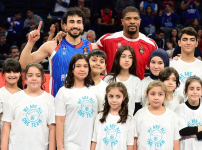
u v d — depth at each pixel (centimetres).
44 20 948
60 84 418
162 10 941
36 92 371
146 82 415
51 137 371
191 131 378
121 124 367
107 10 882
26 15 959
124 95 367
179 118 383
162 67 409
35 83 364
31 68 365
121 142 364
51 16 962
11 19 878
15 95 370
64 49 420
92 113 373
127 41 459
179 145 385
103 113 372
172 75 387
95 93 378
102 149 364
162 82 372
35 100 367
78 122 370
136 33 457
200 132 377
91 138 373
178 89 425
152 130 369
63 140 376
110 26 889
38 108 365
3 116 368
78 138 370
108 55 464
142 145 370
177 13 1029
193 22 916
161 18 933
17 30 874
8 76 381
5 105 370
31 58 416
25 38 775
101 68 391
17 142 359
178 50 516
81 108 369
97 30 888
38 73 365
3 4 992
